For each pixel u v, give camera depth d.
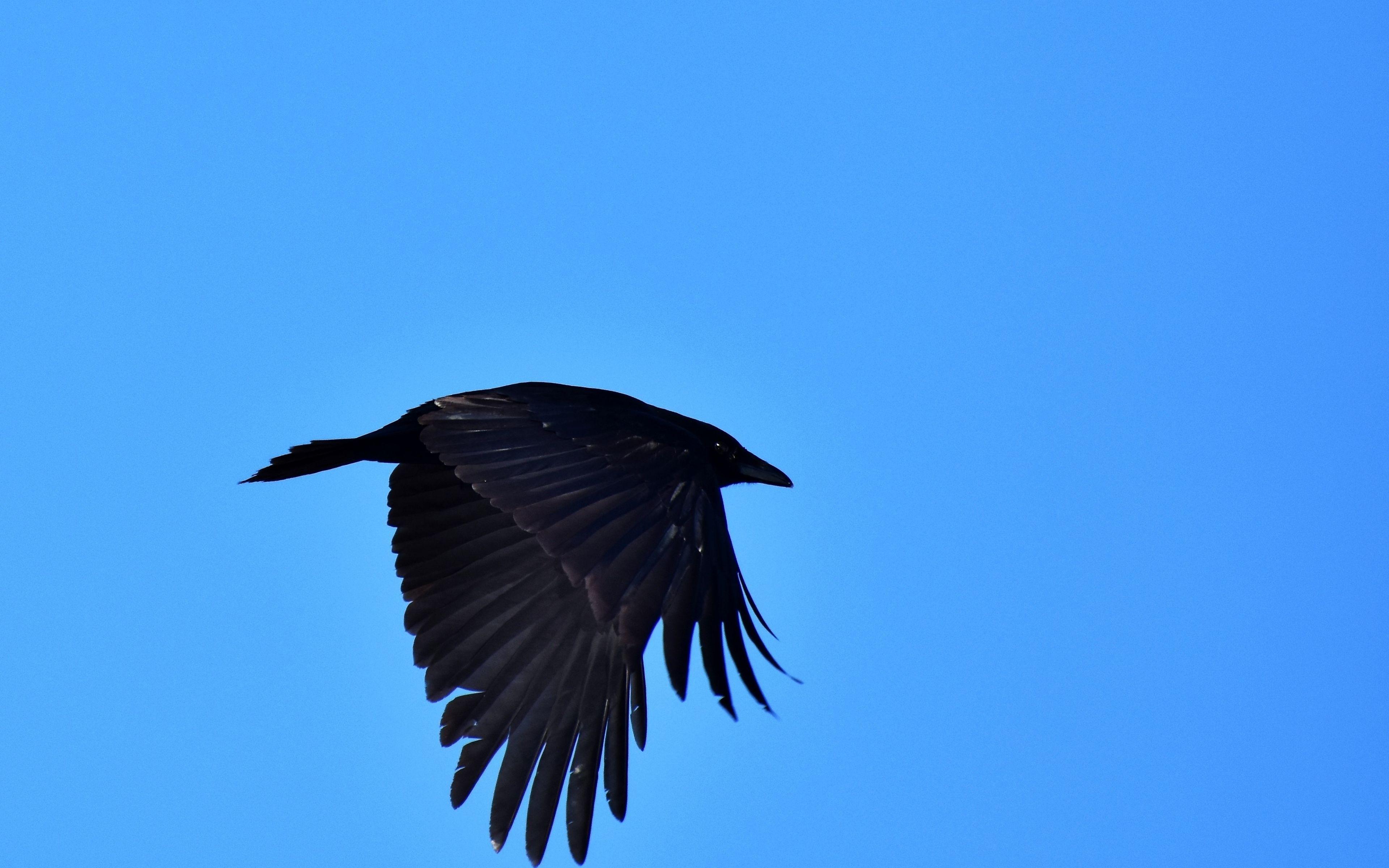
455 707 11.29
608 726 11.03
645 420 11.81
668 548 10.73
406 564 12.12
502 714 11.21
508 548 11.99
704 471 11.47
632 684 10.89
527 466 11.09
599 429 11.54
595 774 10.91
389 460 12.95
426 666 11.55
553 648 11.37
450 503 12.39
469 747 11.13
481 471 11.05
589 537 10.61
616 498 10.91
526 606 11.63
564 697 11.16
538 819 10.82
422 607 11.85
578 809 10.80
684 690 10.12
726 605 10.82
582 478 11.02
